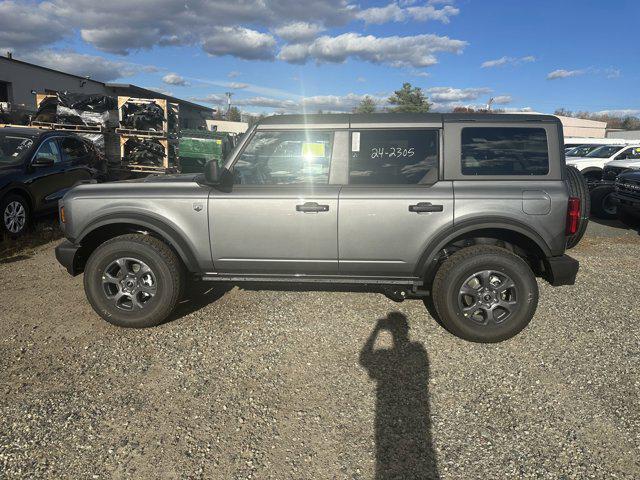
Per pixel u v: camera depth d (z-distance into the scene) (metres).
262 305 4.58
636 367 3.47
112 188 4.06
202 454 2.51
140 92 30.89
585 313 4.49
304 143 3.90
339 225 3.81
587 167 13.90
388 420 2.83
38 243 6.86
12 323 4.12
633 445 2.61
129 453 2.50
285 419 2.82
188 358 3.54
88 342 3.78
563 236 3.73
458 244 4.01
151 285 3.99
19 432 2.65
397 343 3.82
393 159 3.85
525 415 2.88
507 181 3.76
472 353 3.67
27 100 23.72
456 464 2.46
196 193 3.93
